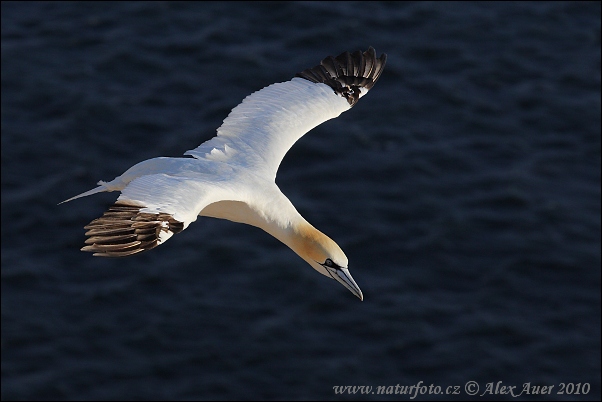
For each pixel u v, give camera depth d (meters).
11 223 33.06
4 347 29.83
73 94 37.28
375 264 32.28
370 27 40.44
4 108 36.75
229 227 33.56
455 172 35.31
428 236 33.06
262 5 41.12
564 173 35.44
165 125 36.28
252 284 31.67
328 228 33.16
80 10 40.84
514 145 36.34
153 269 32.00
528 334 30.39
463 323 30.62
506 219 33.69
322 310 30.97
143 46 39.28
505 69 39.16
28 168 34.78
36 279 31.59
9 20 40.38
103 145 35.56
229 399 28.73
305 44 39.62
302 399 28.73
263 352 29.73
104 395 28.84
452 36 40.31
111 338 30.12
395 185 34.72
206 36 39.75
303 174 35.03
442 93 38.12
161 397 28.78
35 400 28.69
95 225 11.99
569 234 33.25
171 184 13.01
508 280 31.89
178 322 30.50
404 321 30.62
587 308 31.19
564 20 41.28
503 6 41.78
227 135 15.62
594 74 39.03
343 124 36.88
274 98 16.30
